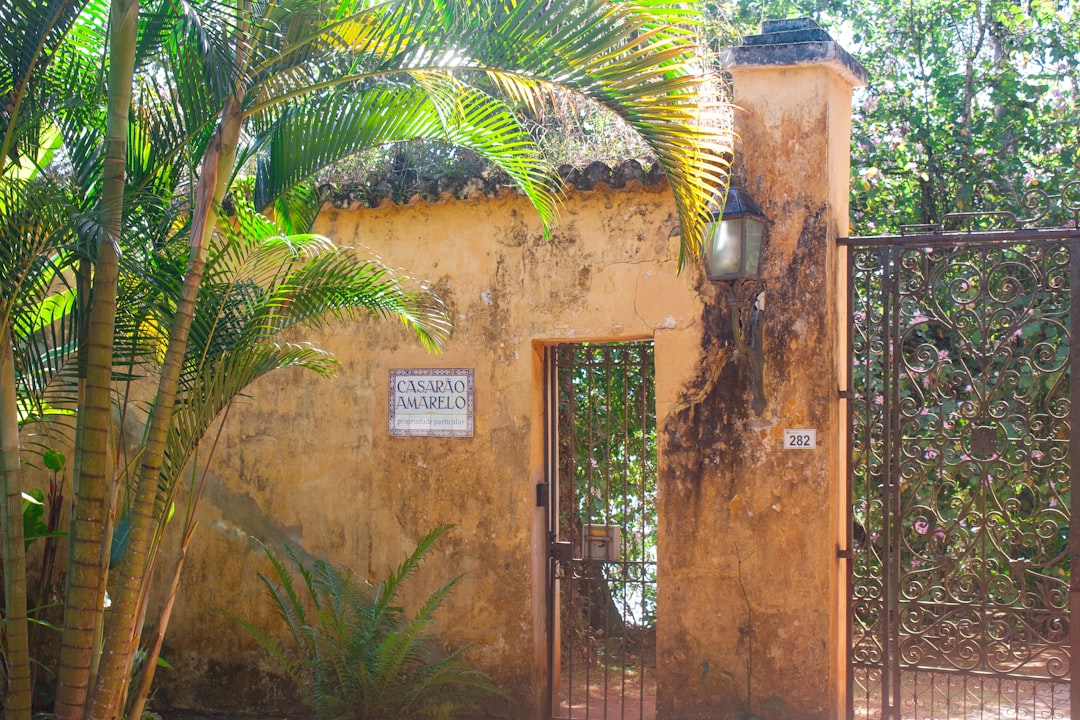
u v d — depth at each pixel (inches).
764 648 216.7
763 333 217.8
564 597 303.0
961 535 223.1
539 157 230.1
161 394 156.9
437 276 241.6
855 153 347.9
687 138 151.1
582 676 292.5
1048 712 251.3
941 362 223.1
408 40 155.1
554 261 233.6
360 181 246.8
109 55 165.8
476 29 151.5
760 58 218.2
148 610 257.9
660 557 224.4
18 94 154.6
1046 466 217.3
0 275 153.2
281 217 205.2
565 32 146.1
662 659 223.3
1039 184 327.3
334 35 159.8
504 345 236.8
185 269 171.6
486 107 179.9
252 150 184.4
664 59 145.6
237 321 178.1
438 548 239.6
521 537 234.7
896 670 220.7
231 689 252.4
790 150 218.1
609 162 229.3
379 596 223.9
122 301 170.4
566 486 307.6
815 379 215.3
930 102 370.6
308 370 250.8
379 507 244.2
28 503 222.2
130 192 163.6
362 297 187.9
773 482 217.3
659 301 225.5
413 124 181.2
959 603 220.8
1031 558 298.5
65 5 152.9
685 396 223.3
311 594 227.6
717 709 219.0
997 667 217.2
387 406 244.5
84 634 154.7
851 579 223.1
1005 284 219.0
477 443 238.2
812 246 216.1
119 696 158.1
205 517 255.9
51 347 233.9
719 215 199.5
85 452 154.9
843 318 227.5
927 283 222.1
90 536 155.1
